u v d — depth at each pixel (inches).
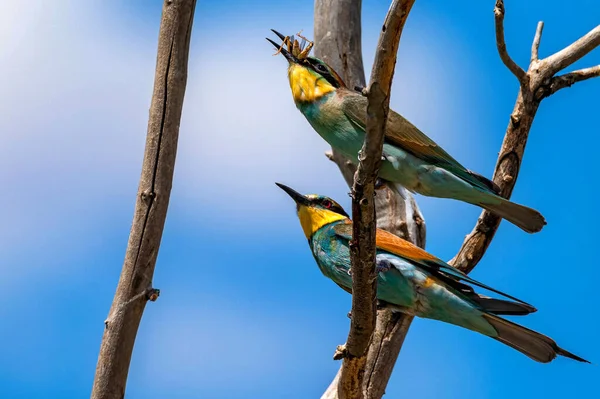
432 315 405.7
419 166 406.3
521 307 384.5
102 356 304.8
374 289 303.9
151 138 320.2
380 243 403.5
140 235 313.4
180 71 324.5
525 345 390.0
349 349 321.4
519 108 425.7
